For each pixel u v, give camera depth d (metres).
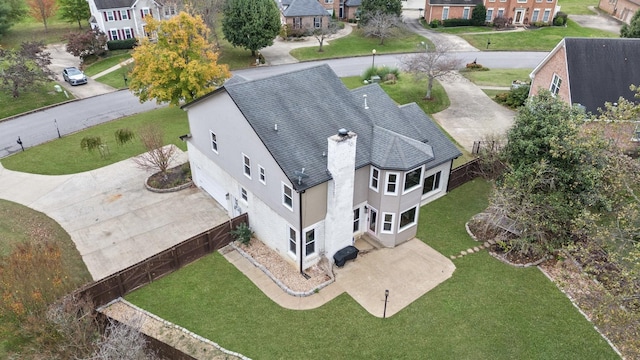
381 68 47.47
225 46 58.53
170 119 38.88
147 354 16.92
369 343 17.59
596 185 20.83
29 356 16.56
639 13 48.47
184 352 17.16
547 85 34.41
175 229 24.41
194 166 27.69
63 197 27.44
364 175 21.53
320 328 18.25
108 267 21.58
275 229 21.66
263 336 17.92
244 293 20.02
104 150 33.06
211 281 20.69
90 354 16.09
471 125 36.91
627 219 17.98
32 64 49.59
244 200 23.62
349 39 61.81
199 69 35.00
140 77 36.00
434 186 26.61
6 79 42.72
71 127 38.06
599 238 17.41
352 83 46.16
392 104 25.58
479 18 64.94
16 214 25.61
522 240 21.27
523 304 19.36
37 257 17.53
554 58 33.19
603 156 20.30
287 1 64.81
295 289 20.14
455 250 22.64
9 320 17.12
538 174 20.77
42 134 36.84
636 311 15.53
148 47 35.72
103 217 25.42
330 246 21.11
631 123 20.75
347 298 19.72
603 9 72.50
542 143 21.61
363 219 22.97
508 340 17.69
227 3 52.94
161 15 59.81
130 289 20.00
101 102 43.56
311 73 23.30
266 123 20.11
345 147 18.83
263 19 51.44
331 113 22.27
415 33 63.66
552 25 64.75
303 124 20.97
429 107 40.41
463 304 19.36
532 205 20.77
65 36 55.31
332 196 19.77
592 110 29.27
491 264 21.69
